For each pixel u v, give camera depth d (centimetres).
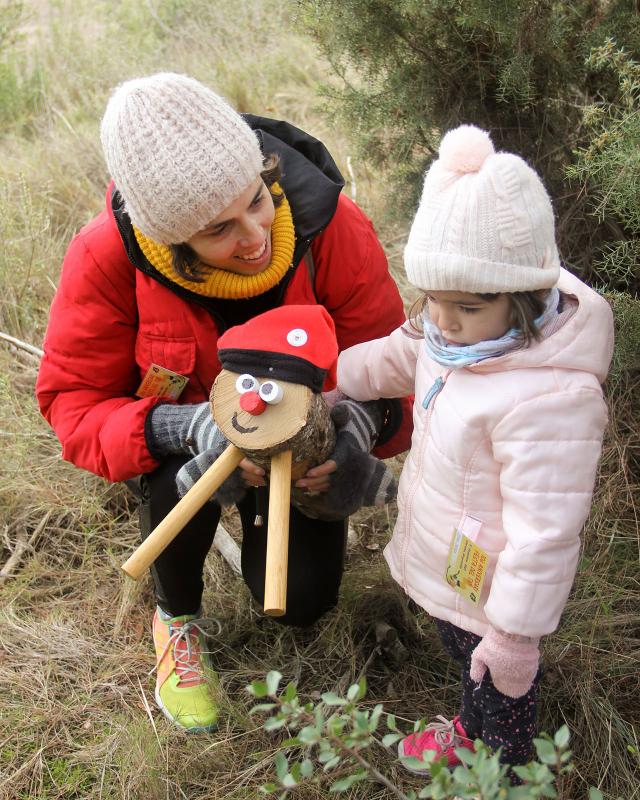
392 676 230
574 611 230
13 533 278
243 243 178
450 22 269
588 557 243
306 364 170
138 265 192
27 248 373
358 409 195
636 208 219
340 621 238
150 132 168
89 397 211
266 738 213
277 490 168
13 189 414
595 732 206
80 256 200
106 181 437
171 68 509
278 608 160
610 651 222
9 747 216
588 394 164
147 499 213
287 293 200
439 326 168
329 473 184
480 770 129
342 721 142
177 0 576
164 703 220
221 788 203
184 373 204
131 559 171
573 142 274
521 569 162
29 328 349
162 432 200
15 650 239
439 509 177
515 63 254
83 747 215
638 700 214
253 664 234
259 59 500
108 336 205
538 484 161
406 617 238
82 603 255
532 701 183
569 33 263
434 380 178
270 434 165
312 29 308
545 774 130
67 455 212
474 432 167
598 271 256
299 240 195
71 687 230
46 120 500
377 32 278
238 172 170
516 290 157
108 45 561
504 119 284
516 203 154
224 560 261
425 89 282
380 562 257
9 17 556
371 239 211
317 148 205
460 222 155
